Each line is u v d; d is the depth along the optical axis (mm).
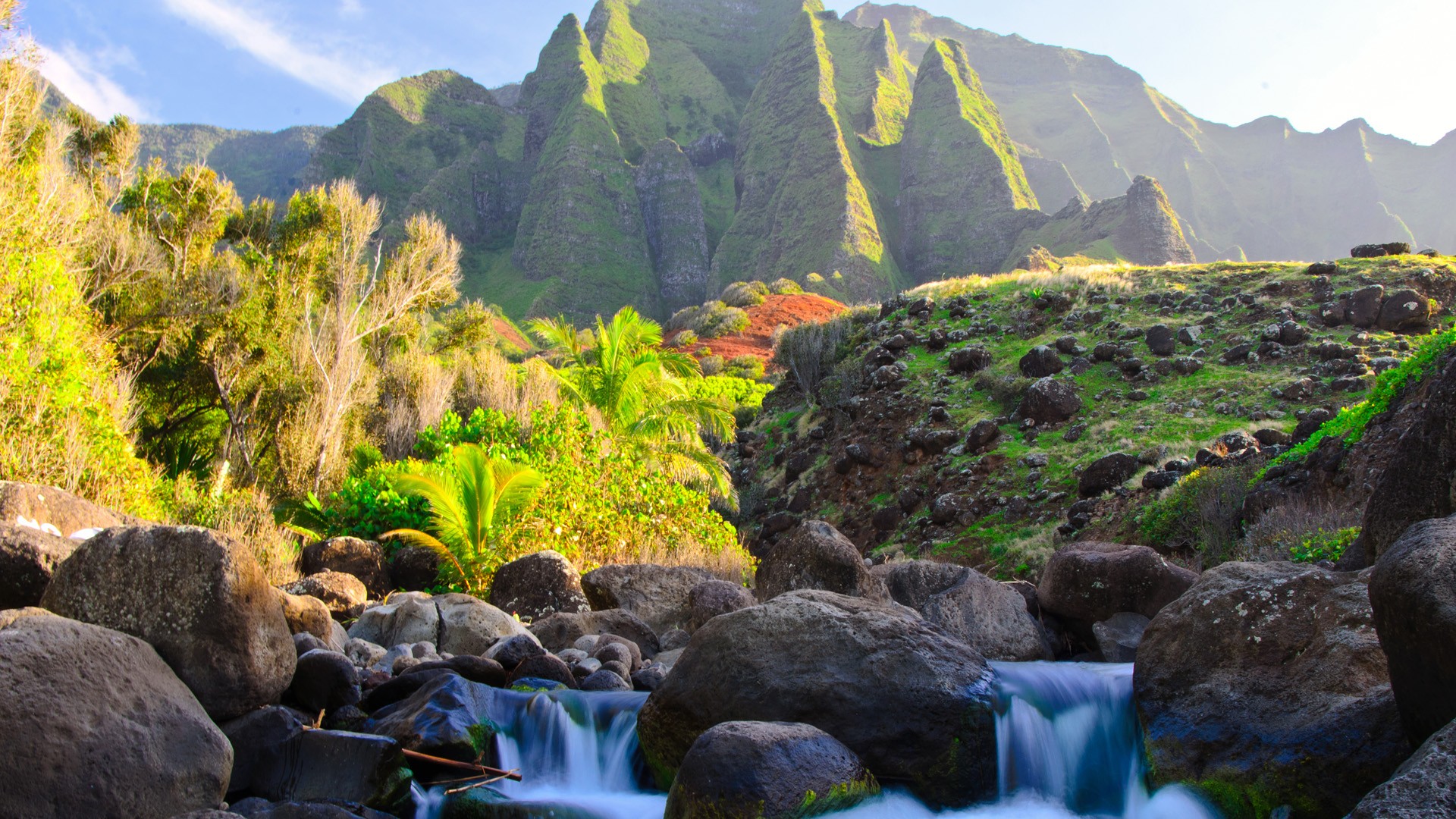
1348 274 24406
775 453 28406
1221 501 13867
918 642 4520
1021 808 4285
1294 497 11969
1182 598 4539
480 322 29578
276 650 4227
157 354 18109
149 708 3498
